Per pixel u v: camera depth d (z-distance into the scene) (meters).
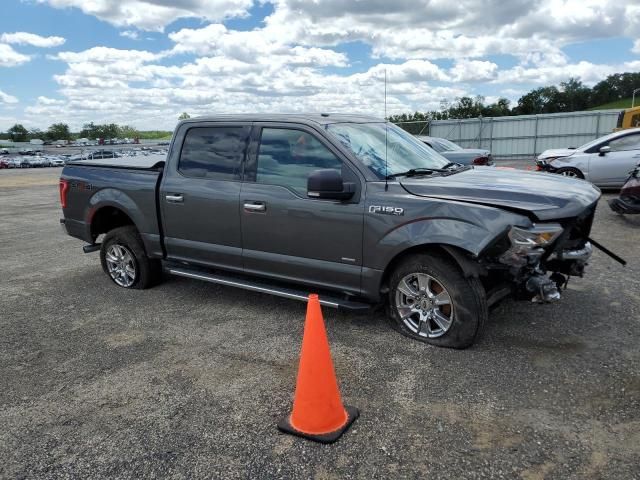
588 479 2.56
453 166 5.00
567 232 3.82
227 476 2.69
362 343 4.17
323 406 2.98
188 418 3.24
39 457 2.91
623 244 7.26
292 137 4.57
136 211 5.54
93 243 6.20
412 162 4.68
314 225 4.36
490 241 3.59
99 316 5.11
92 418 3.29
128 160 6.23
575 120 28.09
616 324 4.38
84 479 2.72
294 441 2.96
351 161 4.24
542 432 2.95
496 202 3.73
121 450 2.94
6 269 7.14
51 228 10.73
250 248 4.80
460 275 3.84
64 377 3.86
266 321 4.79
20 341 4.56
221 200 4.87
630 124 19.38
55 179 31.62
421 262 3.96
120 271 5.99
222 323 4.79
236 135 4.89
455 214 3.76
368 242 4.12
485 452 2.79
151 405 3.41
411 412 3.19
